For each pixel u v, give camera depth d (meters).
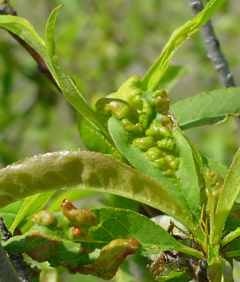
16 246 0.41
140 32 1.29
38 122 1.19
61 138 1.15
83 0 1.23
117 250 0.40
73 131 1.13
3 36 1.17
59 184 0.39
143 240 0.41
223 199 0.41
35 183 0.39
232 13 1.27
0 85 1.16
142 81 0.46
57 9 0.42
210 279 0.41
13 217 0.46
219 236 0.41
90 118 0.45
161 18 1.31
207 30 0.64
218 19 1.27
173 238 0.42
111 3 1.29
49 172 0.39
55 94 1.16
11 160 1.04
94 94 1.16
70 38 1.21
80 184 0.40
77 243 0.41
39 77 1.14
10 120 1.18
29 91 1.20
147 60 1.29
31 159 0.39
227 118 0.52
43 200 0.45
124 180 0.40
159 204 0.41
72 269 0.41
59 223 0.41
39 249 0.41
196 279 0.43
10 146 1.16
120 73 1.25
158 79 0.47
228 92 0.52
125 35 1.29
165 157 0.43
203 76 1.22
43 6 1.25
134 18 1.29
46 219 0.41
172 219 0.46
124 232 0.41
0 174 0.39
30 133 1.18
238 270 0.60
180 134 0.43
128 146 0.44
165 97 0.45
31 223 0.45
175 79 0.60
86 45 1.25
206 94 0.52
